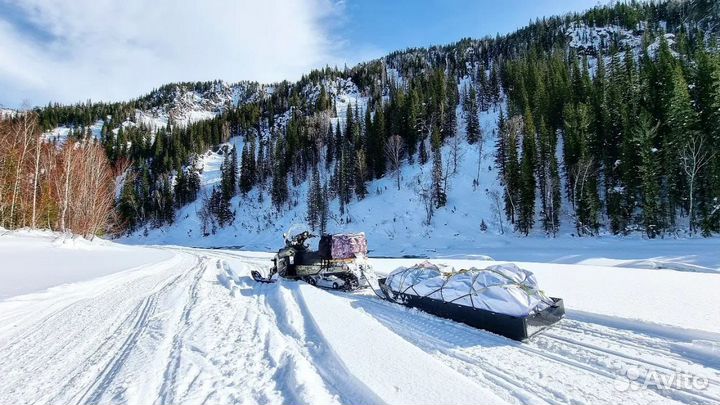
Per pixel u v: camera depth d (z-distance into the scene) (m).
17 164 31.56
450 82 85.62
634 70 54.31
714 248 24.50
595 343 4.78
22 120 32.09
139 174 88.69
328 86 134.38
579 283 9.11
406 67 140.62
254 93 198.00
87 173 32.03
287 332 5.55
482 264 16.75
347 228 49.88
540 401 3.38
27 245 24.22
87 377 4.14
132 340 5.45
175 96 193.88
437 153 50.97
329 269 9.50
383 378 3.56
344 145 69.19
